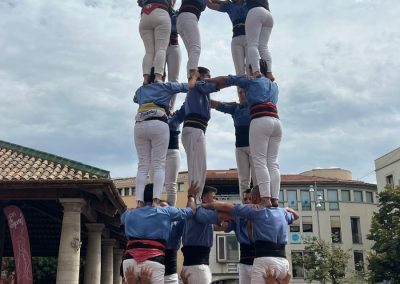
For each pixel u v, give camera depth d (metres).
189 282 6.84
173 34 7.96
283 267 6.20
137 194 6.50
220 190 33.72
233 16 8.00
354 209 41.78
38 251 24.17
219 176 33.56
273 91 6.92
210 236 7.04
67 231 13.29
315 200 40.41
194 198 7.05
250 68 7.27
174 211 6.40
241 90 7.80
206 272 6.90
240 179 7.82
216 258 34.09
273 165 6.77
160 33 7.11
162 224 6.23
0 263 15.33
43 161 14.91
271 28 7.49
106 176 13.97
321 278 32.72
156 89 6.75
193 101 7.38
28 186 13.27
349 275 39.22
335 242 40.25
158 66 6.99
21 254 13.73
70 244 13.20
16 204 15.44
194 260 6.89
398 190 26.42
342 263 33.06
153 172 6.55
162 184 6.44
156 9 7.12
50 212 16.69
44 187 13.33
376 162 37.53
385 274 25.17
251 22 7.26
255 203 6.77
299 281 38.34
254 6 7.34
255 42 7.23
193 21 7.49
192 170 7.23
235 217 6.59
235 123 7.91
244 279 7.16
